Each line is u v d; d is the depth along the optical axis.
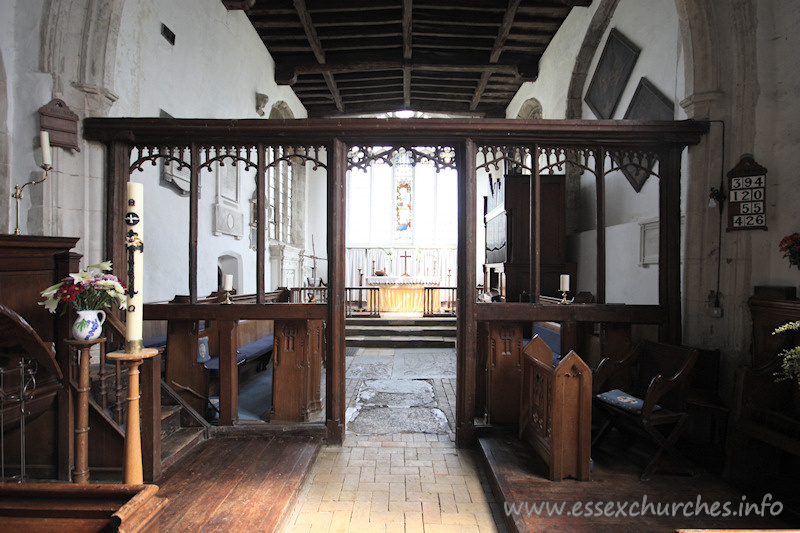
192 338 4.04
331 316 3.98
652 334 4.60
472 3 6.82
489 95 10.82
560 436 3.02
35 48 3.62
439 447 3.93
